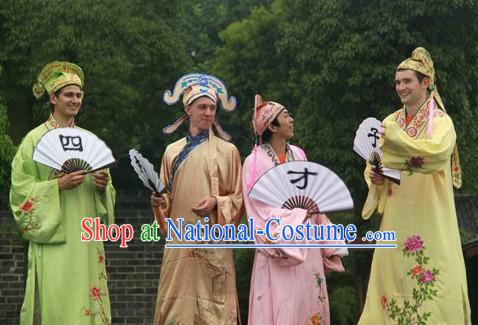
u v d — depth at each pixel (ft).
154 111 103.24
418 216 46.57
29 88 92.99
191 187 50.08
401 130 44.47
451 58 87.25
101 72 91.20
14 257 106.42
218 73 117.50
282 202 47.03
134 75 98.89
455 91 87.40
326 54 91.20
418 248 46.34
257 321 47.37
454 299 45.47
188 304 49.26
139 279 109.19
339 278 93.30
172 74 100.01
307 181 46.98
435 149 44.42
